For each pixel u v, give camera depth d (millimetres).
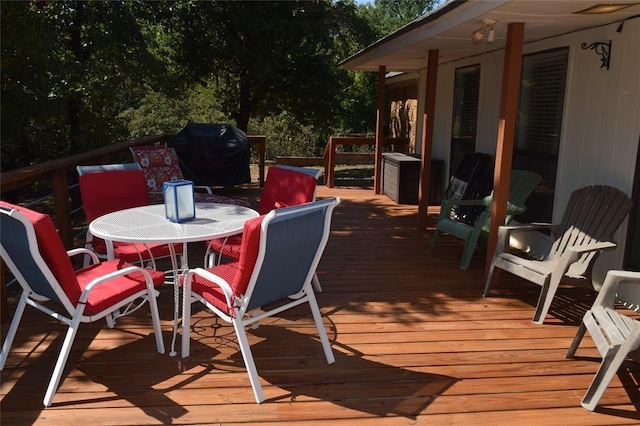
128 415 2451
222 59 12695
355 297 4012
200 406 2531
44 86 7742
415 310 3762
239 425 2387
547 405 2574
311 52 12898
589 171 4426
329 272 4633
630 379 2824
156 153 5930
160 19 11398
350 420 2438
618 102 4035
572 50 4598
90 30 9602
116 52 9875
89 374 2805
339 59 15016
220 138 8312
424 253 5270
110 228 3061
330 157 9594
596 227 3771
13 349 3066
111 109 11633
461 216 6184
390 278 4480
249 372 2564
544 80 5105
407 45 5664
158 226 3121
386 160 8578
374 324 3510
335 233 6082
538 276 3561
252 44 12289
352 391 2680
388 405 2561
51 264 2416
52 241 2361
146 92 17266
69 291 2504
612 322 2629
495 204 4223
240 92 13562
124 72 10148
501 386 2740
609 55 4109
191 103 18844
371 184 10344
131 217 3367
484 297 4043
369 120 18016
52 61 7770
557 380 2805
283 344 3191
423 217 6219
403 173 7832
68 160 4359
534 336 3348
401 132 11617
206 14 11766
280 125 17625
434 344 3213
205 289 2803
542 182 5188
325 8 12688
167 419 2424
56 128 10867
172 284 3922
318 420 2434
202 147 8102
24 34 6465
